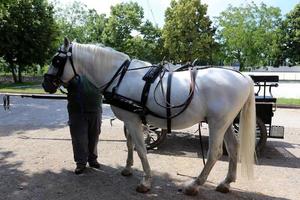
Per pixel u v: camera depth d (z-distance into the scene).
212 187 4.93
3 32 28.17
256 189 4.90
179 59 35.75
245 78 4.53
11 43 28.50
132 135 4.66
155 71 4.50
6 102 6.86
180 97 4.38
